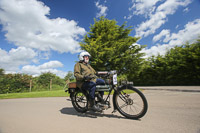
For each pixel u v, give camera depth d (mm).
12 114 2887
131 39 15797
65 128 1932
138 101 2432
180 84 19328
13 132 1809
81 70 2820
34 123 2199
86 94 2729
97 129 1867
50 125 2082
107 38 14664
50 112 3021
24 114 2867
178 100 4430
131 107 2842
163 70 21547
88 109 2660
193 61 17609
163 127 1889
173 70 19891
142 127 1907
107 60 14375
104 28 15586
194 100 4375
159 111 2852
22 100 5297
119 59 13820
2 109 3475
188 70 18156
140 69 15609
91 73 2773
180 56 19078
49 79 16312
